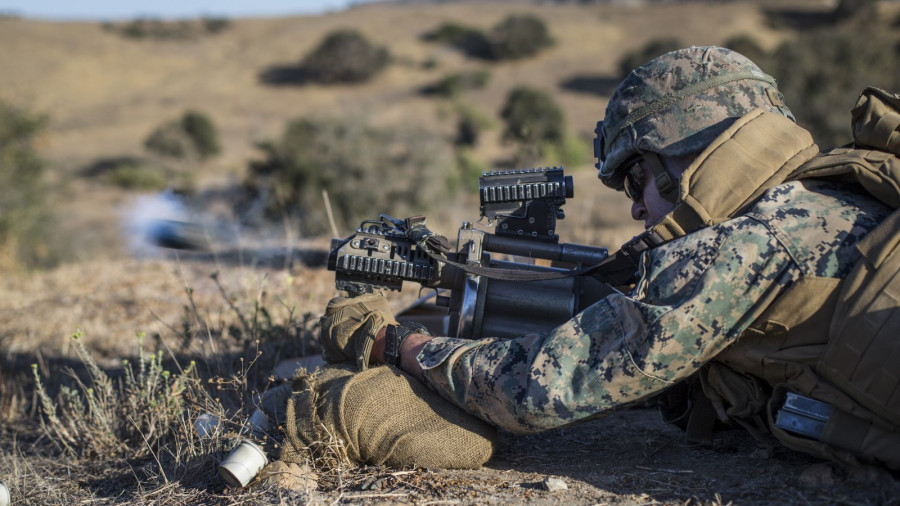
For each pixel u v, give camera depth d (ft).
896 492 7.10
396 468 8.92
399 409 8.95
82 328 18.97
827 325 7.34
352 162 55.42
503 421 8.34
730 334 7.54
